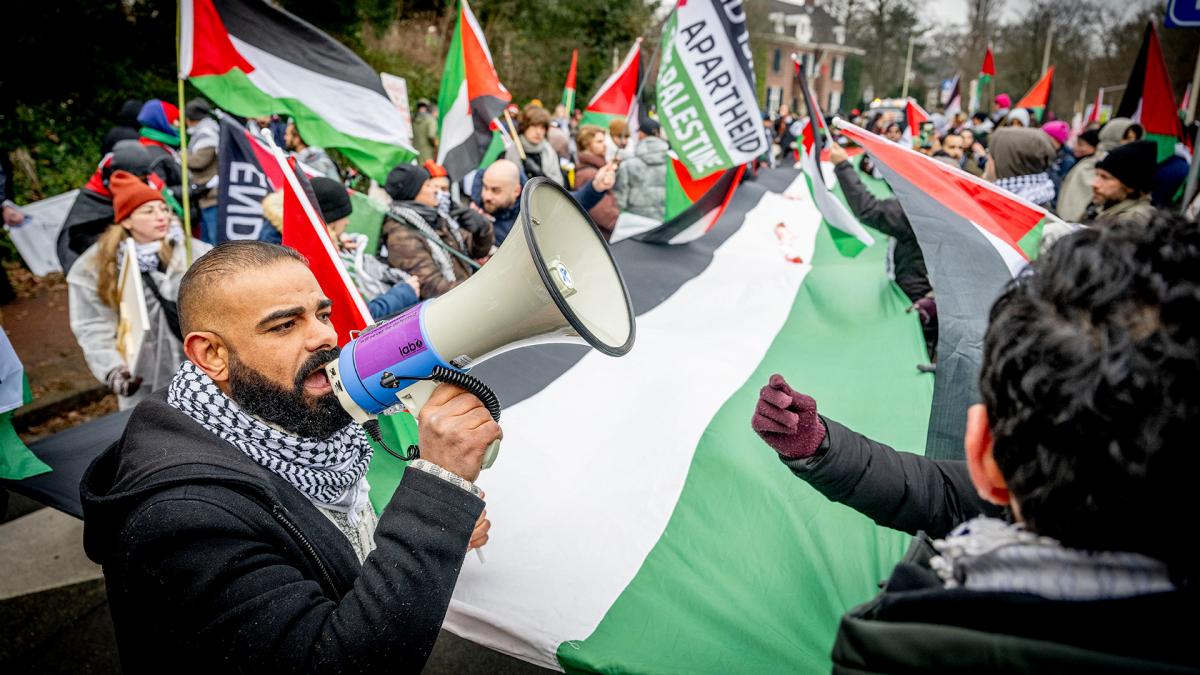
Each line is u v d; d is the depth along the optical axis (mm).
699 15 3617
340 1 12297
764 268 4023
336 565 1226
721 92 3736
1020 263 2092
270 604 1027
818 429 1242
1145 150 3488
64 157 8180
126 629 1090
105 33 9180
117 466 1288
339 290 1873
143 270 2863
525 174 5949
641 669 1479
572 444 2189
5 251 6730
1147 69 5473
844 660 683
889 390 2492
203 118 5648
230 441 1200
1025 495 637
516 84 21828
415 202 3521
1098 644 585
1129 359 555
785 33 42562
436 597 1050
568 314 1024
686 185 4227
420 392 1160
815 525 1807
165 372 2963
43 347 5312
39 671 2557
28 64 8352
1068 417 577
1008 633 619
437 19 19828
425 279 3279
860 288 3617
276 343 1191
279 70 3525
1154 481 553
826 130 3641
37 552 3209
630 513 1926
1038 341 606
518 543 1829
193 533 1038
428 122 9195
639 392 2469
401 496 1103
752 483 1958
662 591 1690
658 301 3434
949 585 734
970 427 734
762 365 2748
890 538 1739
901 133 10547
